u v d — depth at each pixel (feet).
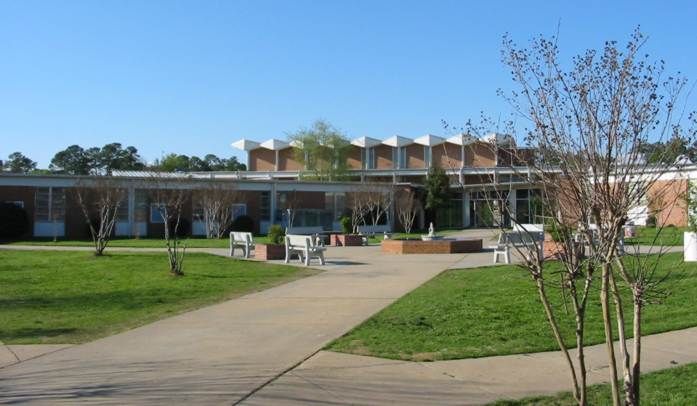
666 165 14.32
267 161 256.73
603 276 15.03
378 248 94.68
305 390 20.53
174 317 34.88
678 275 42.88
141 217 143.02
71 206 140.26
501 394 20.12
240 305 38.96
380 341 27.37
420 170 221.25
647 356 24.30
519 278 44.91
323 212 173.06
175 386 20.98
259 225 163.02
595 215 14.28
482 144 20.61
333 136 233.14
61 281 53.01
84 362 24.53
